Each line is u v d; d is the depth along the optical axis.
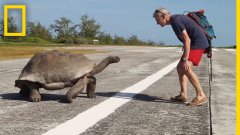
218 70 13.41
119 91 8.26
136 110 6.14
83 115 5.73
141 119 5.49
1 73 12.37
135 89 8.57
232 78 10.73
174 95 7.69
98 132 4.75
